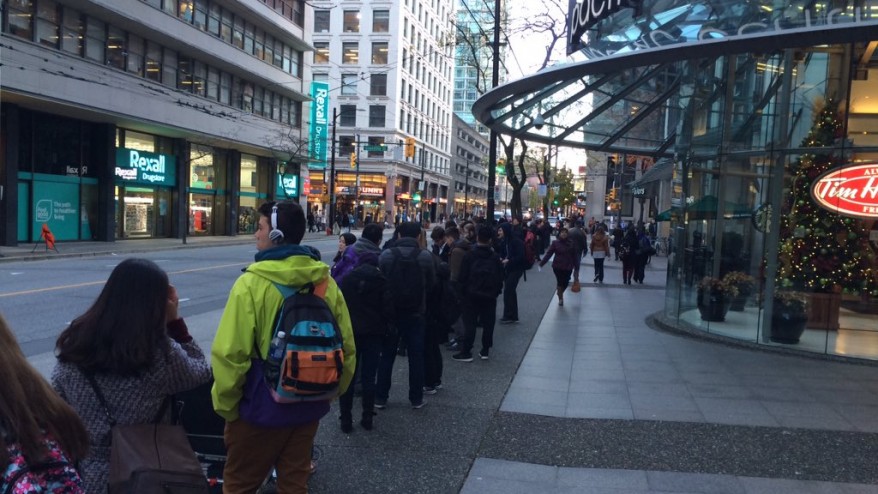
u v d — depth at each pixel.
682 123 11.73
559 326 11.16
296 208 3.27
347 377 3.39
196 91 34.03
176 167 34.69
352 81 62.75
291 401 2.96
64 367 2.57
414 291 5.95
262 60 40.19
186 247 29.72
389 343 6.11
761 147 9.73
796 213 9.40
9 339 1.76
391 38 61.97
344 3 62.25
